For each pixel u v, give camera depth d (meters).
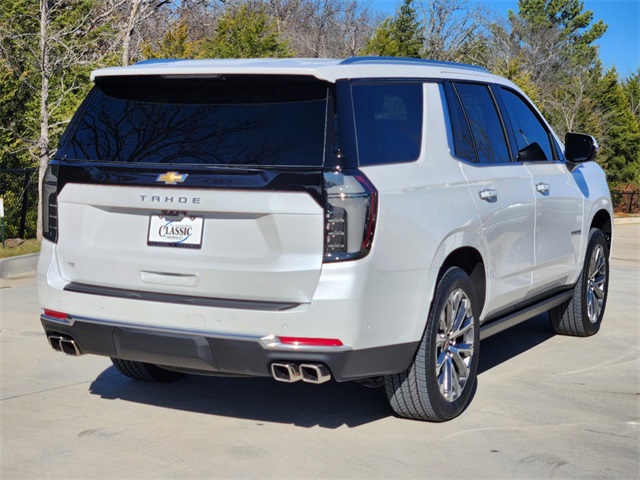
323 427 5.04
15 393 5.66
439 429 5.03
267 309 4.36
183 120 4.71
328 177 4.32
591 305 7.54
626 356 6.94
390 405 5.12
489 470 4.40
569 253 6.88
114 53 16.16
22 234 15.77
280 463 4.45
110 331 4.71
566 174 6.88
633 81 47.22
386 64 5.03
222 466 4.39
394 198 4.57
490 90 6.06
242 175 4.42
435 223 4.85
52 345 5.05
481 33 35.41
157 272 4.64
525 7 57.75
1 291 9.71
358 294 4.33
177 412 5.30
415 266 4.66
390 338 4.57
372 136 4.64
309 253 4.34
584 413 5.40
